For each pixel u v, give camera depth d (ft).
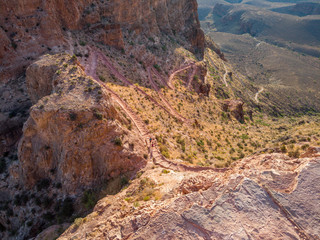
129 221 42.19
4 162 144.66
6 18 177.88
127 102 166.50
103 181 97.40
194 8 435.94
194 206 37.35
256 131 274.16
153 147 123.75
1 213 109.09
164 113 195.11
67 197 95.20
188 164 111.55
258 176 38.63
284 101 604.90
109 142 100.99
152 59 268.41
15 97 173.58
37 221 94.94
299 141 122.62
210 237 33.40
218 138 203.00
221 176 49.16
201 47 449.06
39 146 105.70
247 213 34.24
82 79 115.65
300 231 30.86
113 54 225.76
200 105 265.75
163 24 356.79
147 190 75.61
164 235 35.63
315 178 34.63
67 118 96.02
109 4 240.53
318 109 612.70
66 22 201.67
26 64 182.70
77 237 55.62
